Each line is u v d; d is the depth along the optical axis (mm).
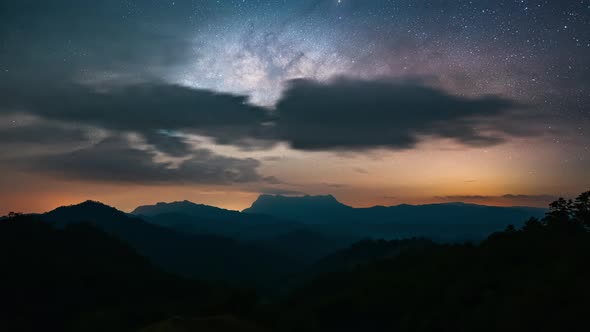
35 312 46594
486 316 30188
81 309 48312
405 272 52531
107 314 41594
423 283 44250
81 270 56906
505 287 33406
